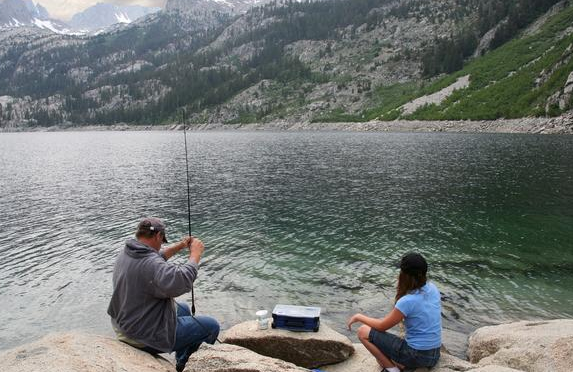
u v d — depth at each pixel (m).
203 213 30.09
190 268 6.91
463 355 11.62
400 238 23.08
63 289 17.08
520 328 11.21
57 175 54.00
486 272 18.02
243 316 14.34
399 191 36.59
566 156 57.81
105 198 36.97
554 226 24.89
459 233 23.81
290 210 30.39
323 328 10.55
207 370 7.39
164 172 55.44
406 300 7.80
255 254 20.81
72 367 5.46
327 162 61.38
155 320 7.04
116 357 6.24
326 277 17.73
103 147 118.31
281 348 10.04
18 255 21.50
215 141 132.25
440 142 90.62
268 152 83.19
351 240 22.88
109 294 16.55
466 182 39.97
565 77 118.50
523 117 119.06
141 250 6.96
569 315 14.06
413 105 178.12
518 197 32.91
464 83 172.62
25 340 13.22
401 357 7.92
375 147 85.81
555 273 17.83
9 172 58.03
